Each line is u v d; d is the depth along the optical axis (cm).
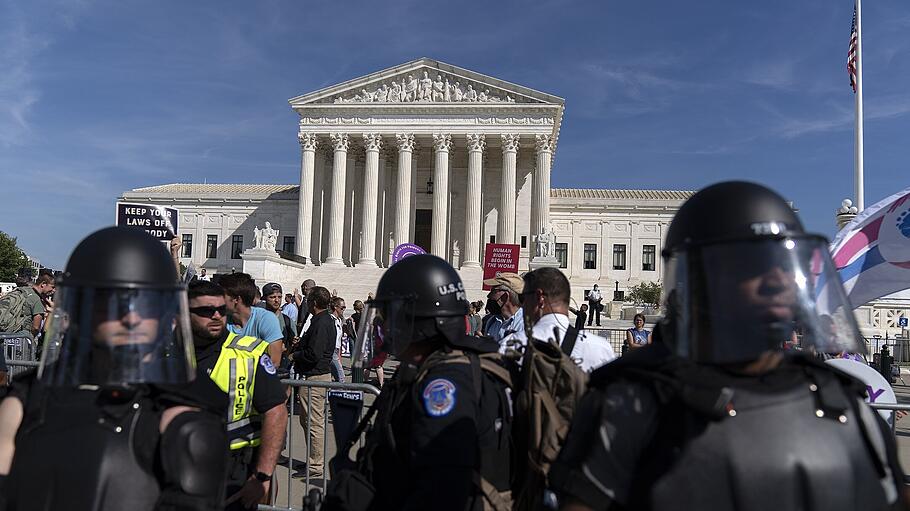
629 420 234
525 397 376
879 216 1094
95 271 283
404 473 335
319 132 5925
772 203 243
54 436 270
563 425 364
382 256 6256
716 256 233
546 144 5738
